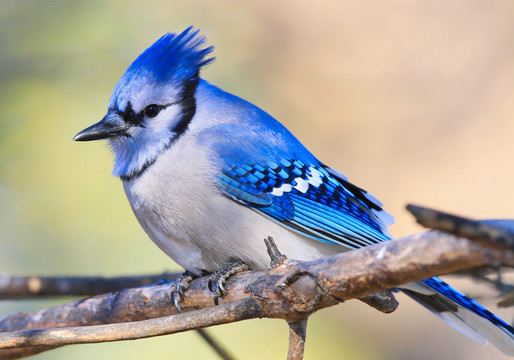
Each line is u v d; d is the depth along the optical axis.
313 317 11.41
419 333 11.94
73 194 10.44
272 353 10.20
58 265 10.34
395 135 13.46
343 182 8.74
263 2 13.11
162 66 7.85
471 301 7.18
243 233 7.49
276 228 7.69
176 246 7.69
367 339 11.55
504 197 12.94
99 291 8.52
